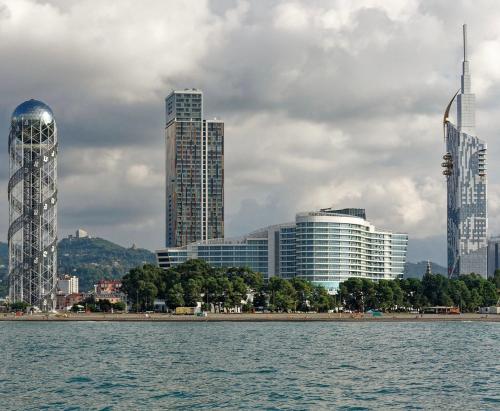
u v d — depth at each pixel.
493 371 180.75
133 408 128.75
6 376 171.12
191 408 128.75
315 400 136.50
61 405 131.50
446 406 130.50
